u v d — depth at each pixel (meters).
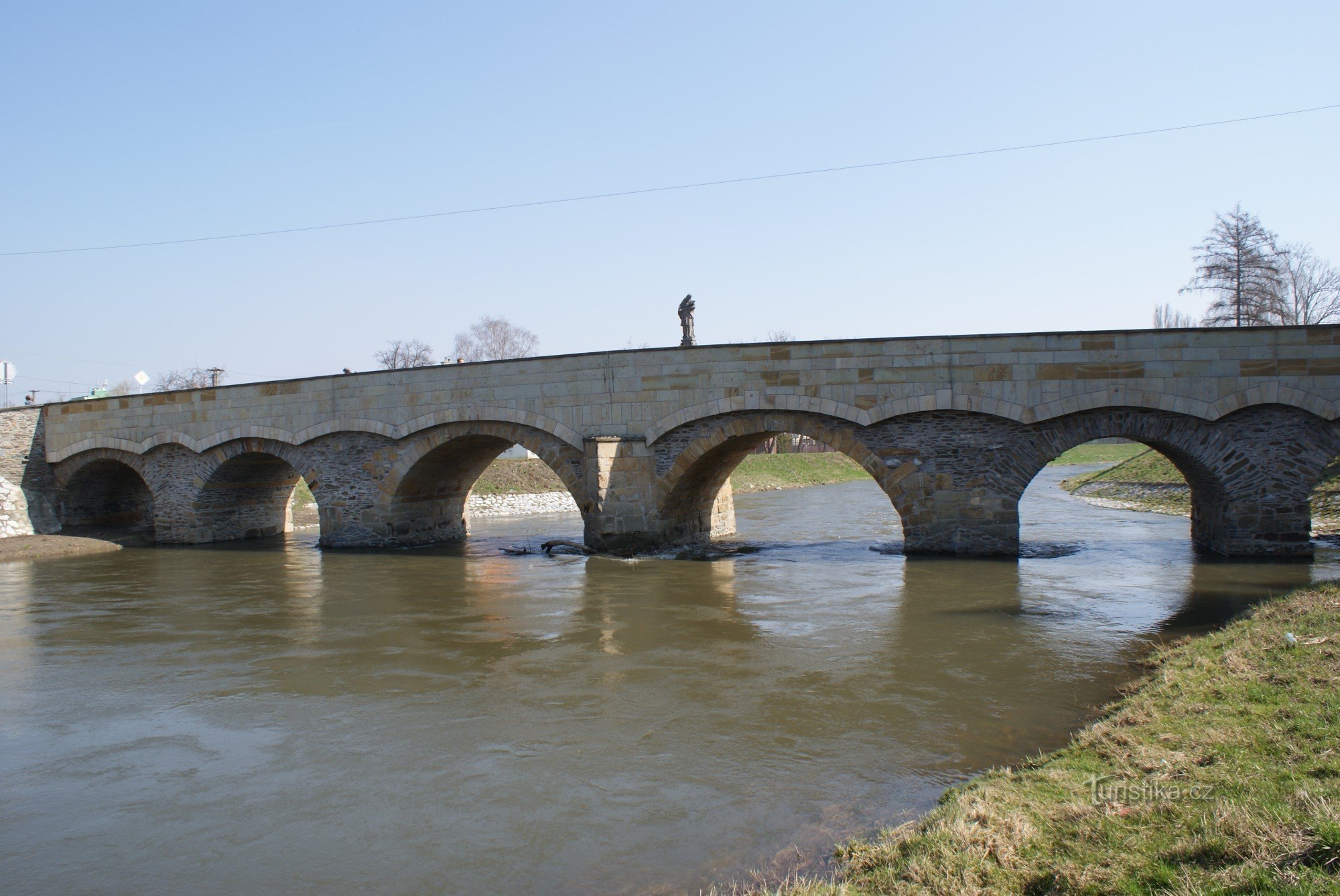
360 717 12.36
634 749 10.74
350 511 31.25
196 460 33.94
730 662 14.58
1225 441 22.62
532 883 7.64
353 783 10.06
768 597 19.98
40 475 36.34
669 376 26.55
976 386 23.80
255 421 32.34
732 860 7.84
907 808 8.70
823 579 22.19
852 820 8.49
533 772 10.13
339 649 16.27
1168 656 13.37
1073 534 30.45
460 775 10.12
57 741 11.84
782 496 58.38
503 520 43.97
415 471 30.89
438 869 7.98
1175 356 22.47
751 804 9.02
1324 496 29.98
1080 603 18.30
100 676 14.88
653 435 26.77
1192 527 27.61
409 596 21.42
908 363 24.33
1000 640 15.44
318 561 28.12
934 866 6.69
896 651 14.89
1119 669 13.31
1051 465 88.50
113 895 7.79
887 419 24.53
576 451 27.94
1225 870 5.70
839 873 7.14
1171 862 6.07
